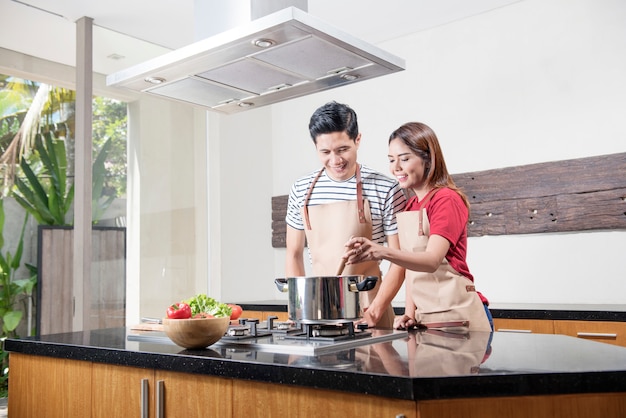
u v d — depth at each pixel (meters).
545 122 3.40
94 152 3.51
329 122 2.26
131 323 3.62
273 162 4.60
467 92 3.69
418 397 1.05
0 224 3.13
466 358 1.30
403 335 1.81
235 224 4.30
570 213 3.26
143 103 3.81
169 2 3.38
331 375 1.18
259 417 1.33
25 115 3.31
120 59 3.76
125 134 3.70
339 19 3.69
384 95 4.03
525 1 3.51
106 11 3.48
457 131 3.71
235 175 4.33
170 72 2.15
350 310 1.69
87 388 1.71
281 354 1.45
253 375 1.31
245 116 4.45
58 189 3.40
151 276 3.76
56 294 3.35
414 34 3.93
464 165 3.67
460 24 3.74
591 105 3.27
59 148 3.44
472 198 3.59
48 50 3.47
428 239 2.08
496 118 3.57
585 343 1.56
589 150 3.26
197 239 4.07
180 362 1.46
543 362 1.21
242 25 2.04
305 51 1.97
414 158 2.16
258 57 2.01
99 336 1.99
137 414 1.57
